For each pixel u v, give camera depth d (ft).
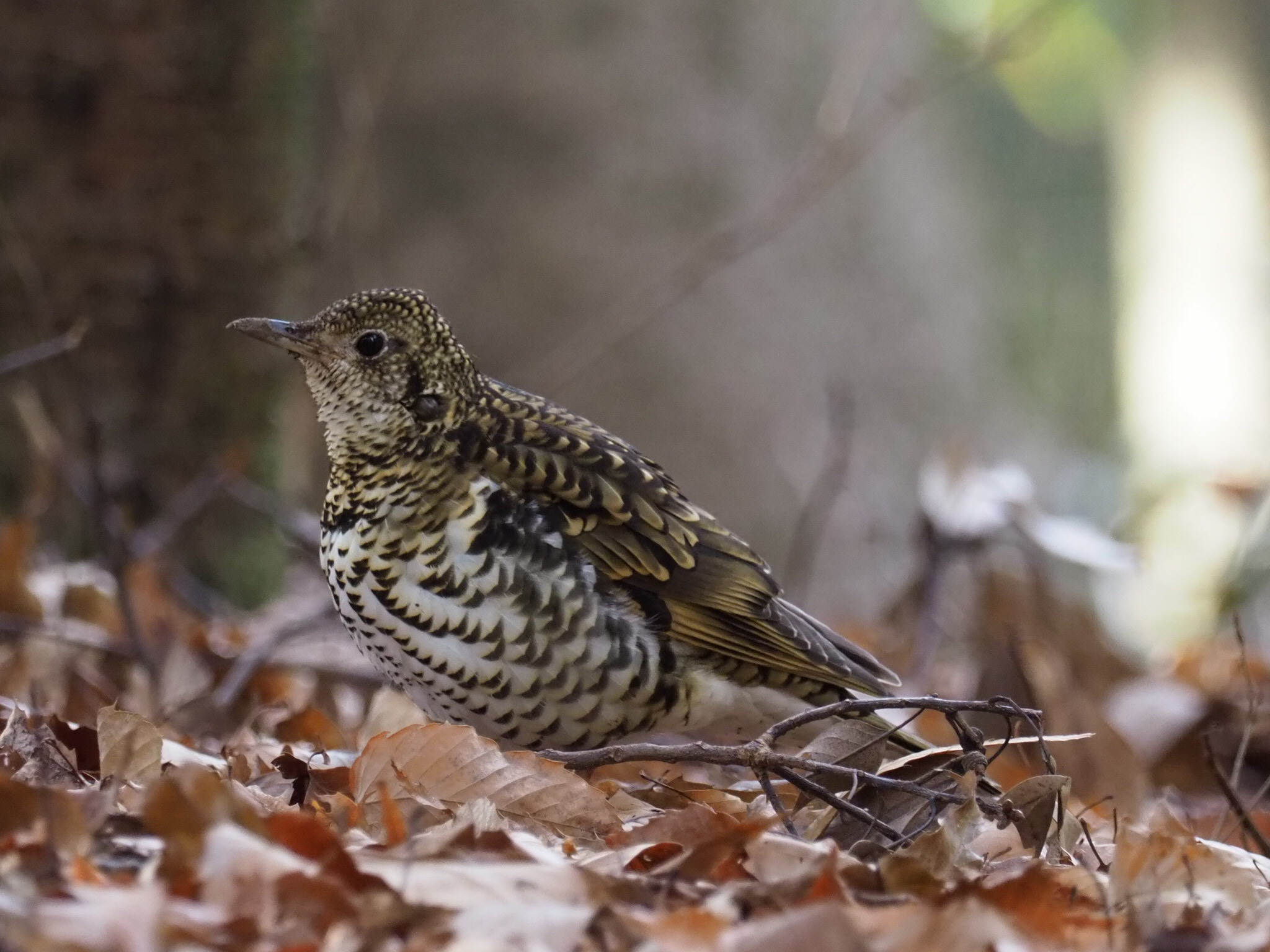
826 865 19.16
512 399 27.55
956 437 69.72
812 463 71.87
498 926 17.56
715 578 27.30
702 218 71.05
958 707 23.84
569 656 26.21
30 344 41.32
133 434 42.16
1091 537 43.19
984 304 83.15
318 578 49.39
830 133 56.70
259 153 43.01
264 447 44.19
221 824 18.52
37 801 19.04
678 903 19.06
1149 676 42.42
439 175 69.31
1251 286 98.89
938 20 81.10
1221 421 99.91
